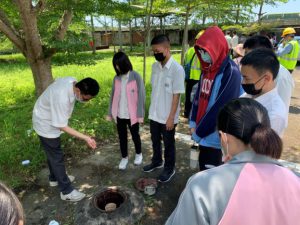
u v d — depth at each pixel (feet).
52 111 9.01
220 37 7.55
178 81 10.06
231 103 3.89
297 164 12.53
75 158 13.52
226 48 7.70
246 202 3.17
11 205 2.50
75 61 15.07
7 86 27.81
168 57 10.13
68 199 10.33
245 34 47.47
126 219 9.08
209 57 7.76
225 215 3.14
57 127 9.21
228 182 3.31
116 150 14.32
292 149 14.07
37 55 14.65
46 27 16.37
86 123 17.24
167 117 10.76
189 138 15.44
